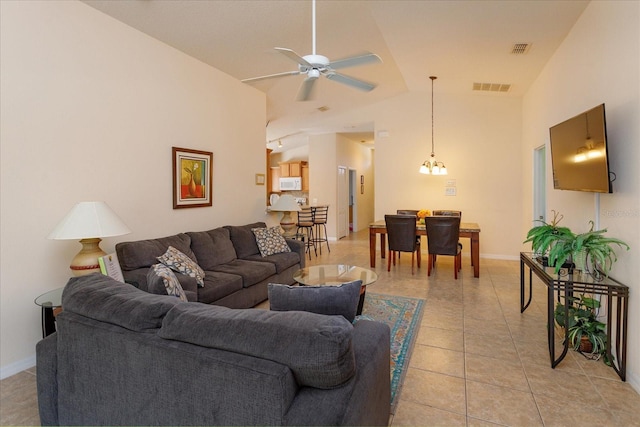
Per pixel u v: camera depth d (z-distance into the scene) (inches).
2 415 76.2
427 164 226.1
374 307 141.5
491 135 238.2
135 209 129.3
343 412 42.8
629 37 87.1
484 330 118.2
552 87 157.1
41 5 98.3
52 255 103.1
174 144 145.9
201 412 47.8
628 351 87.6
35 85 97.4
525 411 75.3
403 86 239.0
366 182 431.2
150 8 117.5
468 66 184.5
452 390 83.5
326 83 211.3
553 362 92.8
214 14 126.6
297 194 401.7
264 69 177.5
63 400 63.9
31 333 98.7
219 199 173.8
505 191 236.5
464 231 188.9
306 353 43.0
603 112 90.7
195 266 122.1
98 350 57.6
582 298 101.0
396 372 91.8
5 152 91.7
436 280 183.0
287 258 168.2
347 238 347.6
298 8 130.3
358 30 153.3
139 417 54.1
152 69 135.0
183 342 50.4
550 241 100.0
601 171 92.6
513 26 135.6
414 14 136.8
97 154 115.0
